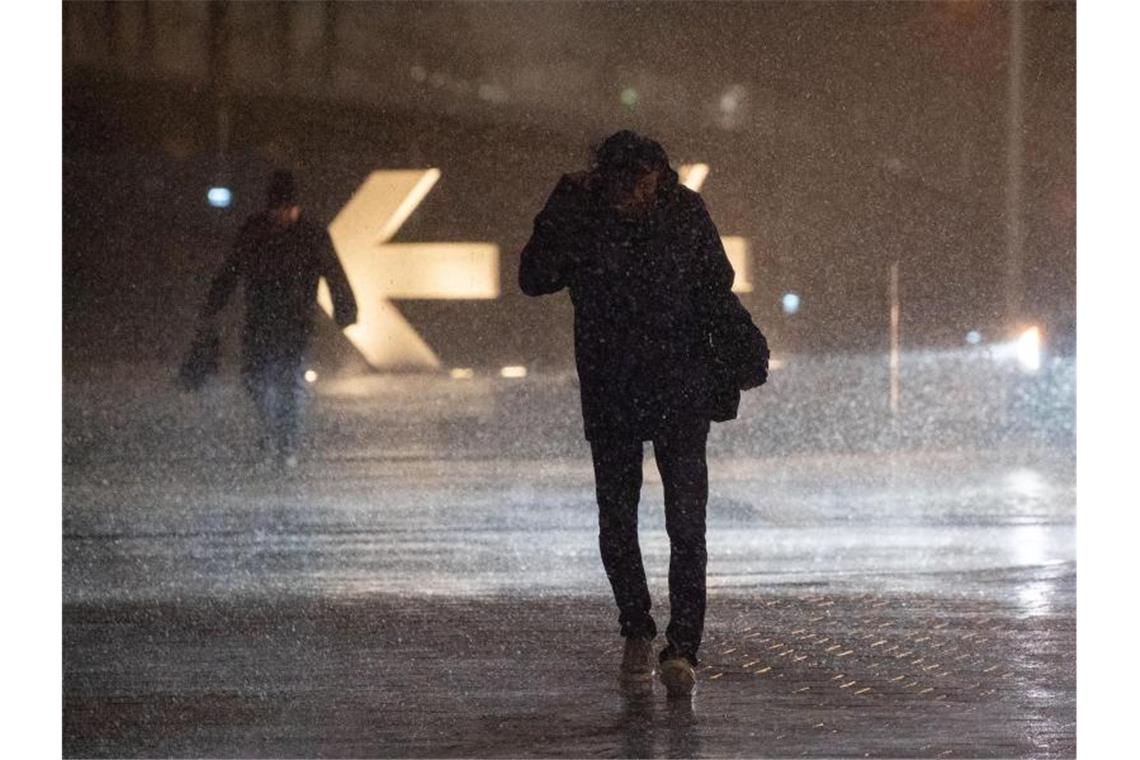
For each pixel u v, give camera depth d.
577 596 20.12
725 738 14.04
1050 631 17.98
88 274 39.44
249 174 42.03
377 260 41.91
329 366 40.00
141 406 35.53
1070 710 14.98
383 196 42.50
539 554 22.67
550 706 15.19
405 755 13.70
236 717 14.95
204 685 16.09
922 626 18.22
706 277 15.67
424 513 25.94
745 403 37.66
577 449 32.62
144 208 41.78
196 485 28.42
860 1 40.88
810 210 40.69
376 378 40.19
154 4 42.72
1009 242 39.94
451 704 15.27
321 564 21.95
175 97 42.50
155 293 39.34
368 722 14.73
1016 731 14.30
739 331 15.62
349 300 32.62
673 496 15.64
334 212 42.19
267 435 31.84
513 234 41.66
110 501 26.81
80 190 41.22
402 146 42.69
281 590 20.36
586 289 15.64
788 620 18.58
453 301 41.56
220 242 41.59
